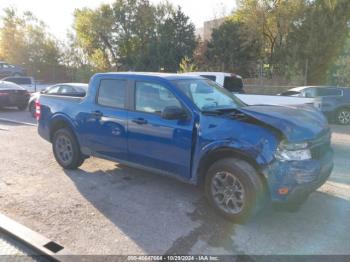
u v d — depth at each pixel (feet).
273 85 64.39
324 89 40.68
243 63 91.30
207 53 98.53
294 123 11.93
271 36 80.18
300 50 71.00
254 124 11.91
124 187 16.07
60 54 117.50
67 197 14.78
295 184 11.25
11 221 12.32
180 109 13.34
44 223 12.28
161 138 14.03
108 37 122.72
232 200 12.36
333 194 15.21
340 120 39.63
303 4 71.05
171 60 105.09
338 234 11.65
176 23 110.32
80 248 10.64
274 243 11.08
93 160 20.67
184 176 13.71
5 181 16.81
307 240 11.27
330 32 68.18
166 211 13.43
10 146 24.50
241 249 10.72
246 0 76.69
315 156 12.17
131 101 15.38
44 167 19.29
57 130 19.12
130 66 113.60
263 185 11.66
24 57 119.85
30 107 42.24
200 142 12.82
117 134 15.72
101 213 13.19
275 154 11.21
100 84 16.88
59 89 39.58
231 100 15.69
